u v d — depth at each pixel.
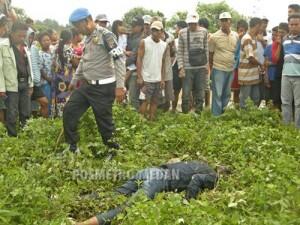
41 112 6.16
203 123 5.80
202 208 3.01
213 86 6.68
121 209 3.12
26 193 3.11
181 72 6.60
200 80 6.67
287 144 4.82
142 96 6.64
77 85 4.67
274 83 6.54
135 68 6.61
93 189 3.80
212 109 6.70
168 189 3.47
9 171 3.68
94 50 4.42
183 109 6.76
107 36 4.37
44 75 6.19
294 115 6.01
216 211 3.00
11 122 5.21
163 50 6.30
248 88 6.68
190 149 4.86
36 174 3.77
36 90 6.03
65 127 4.52
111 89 4.49
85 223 3.05
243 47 6.61
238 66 6.74
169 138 4.98
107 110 4.53
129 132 5.12
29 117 5.56
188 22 6.49
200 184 3.47
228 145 4.70
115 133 4.82
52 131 5.05
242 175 3.78
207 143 4.86
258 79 6.68
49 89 6.25
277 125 5.81
